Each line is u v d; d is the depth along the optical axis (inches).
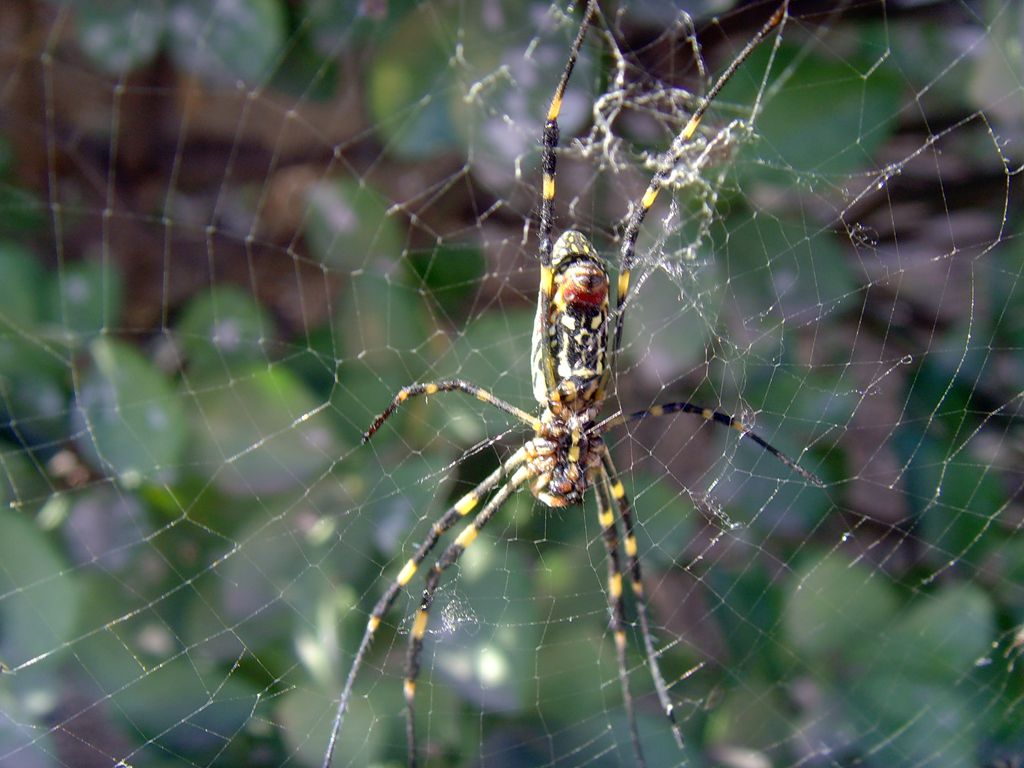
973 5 4.3
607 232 5.1
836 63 4.4
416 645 4.1
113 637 4.0
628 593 4.5
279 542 4.1
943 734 4.1
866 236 4.5
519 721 4.1
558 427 4.2
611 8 4.7
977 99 4.3
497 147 4.7
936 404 4.3
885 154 4.6
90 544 4.1
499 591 4.2
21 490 4.1
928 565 4.3
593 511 4.5
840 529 4.5
